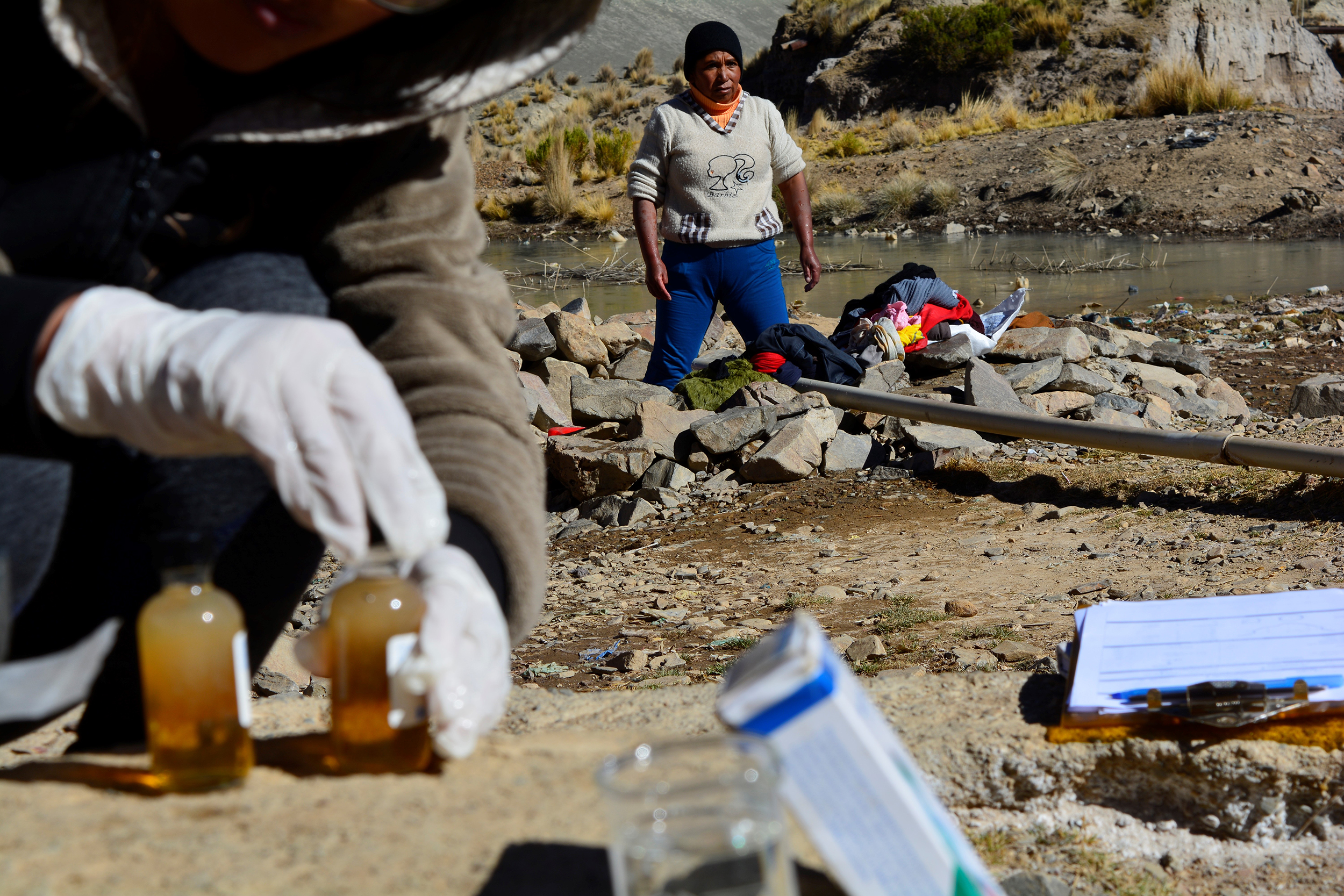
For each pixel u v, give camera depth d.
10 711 1.17
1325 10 37.84
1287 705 1.95
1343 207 16.58
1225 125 20.83
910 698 2.25
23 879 1.13
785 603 4.15
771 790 0.97
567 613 4.29
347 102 1.49
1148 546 4.32
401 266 1.55
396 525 1.10
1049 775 2.00
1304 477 4.70
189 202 1.52
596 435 6.25
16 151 1.43
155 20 1.42
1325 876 1.94
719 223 6.61
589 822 1.25
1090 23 30.19
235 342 1.11
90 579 1.53
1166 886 1.93
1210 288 11.76
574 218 23.11
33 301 1.18
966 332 7.14
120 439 1.24
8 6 1.37
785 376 6.51
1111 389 6.63
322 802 1.29
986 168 21.86
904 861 1.04
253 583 1.58
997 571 4.27
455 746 1.25
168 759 1.30
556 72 49.59
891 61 31.06
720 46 6.46
